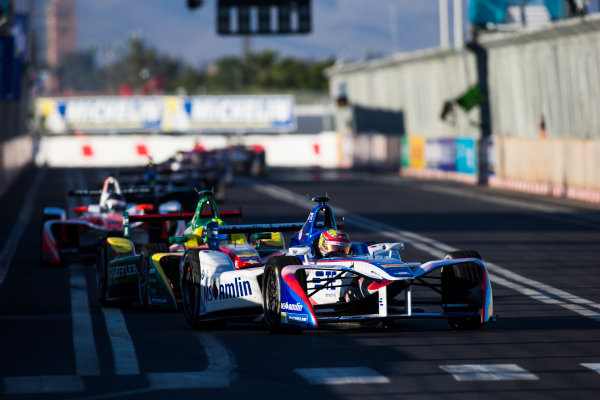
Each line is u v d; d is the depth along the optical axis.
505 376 26.91
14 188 141.88
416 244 68.94
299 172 195.62
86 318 40.16
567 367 28.17
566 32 122.94
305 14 143.25
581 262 59.19
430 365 28.39
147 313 42.09
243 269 36.69
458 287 35.06
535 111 137.88
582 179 113.06
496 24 141.38
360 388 25.34
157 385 25.67
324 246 36.12
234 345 32.03
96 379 26.55
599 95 118.62
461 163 152.00
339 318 32.78
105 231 59.31
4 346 32.25
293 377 26.64
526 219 89.50
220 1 143.12
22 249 70.12
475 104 151.88
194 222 43.00
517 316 39.59
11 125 189.38
